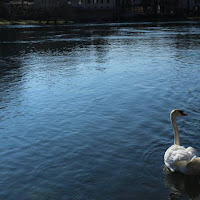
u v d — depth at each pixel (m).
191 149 8.66
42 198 8.38
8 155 10.92
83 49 40.06
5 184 9.11
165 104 15.91
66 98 17.66
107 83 20.89
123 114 14.66
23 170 9.86
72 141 11.87
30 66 28.31
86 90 19.27
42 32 70.12
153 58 30.98
